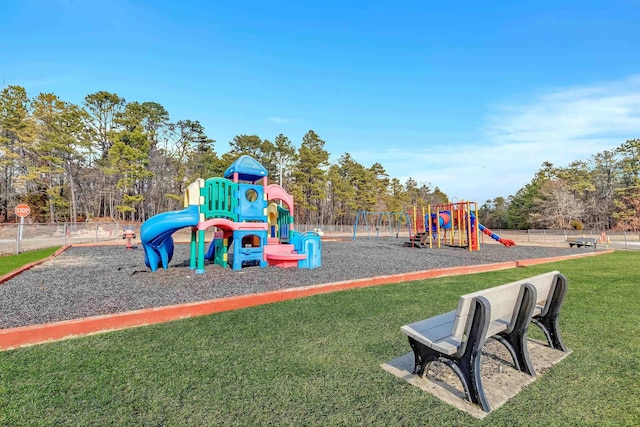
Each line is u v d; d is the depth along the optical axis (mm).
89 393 2285
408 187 73500
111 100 39125
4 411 2057
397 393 2303
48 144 28406
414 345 2568
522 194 52719
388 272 7863
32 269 8203
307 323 3891
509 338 2732
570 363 2814
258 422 1944
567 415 2031
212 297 5250
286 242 10336
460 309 2160
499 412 2064
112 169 32250
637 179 40219
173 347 3146
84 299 5055
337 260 10461
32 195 32531
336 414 2033
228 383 2434
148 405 2133
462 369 2236
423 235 17656
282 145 47375
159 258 8070
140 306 4656
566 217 41875
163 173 41625
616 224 40281
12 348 3129
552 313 3117
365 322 3930
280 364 2773
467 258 11602
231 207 8164
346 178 52375
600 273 7914
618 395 2273
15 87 29156
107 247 15242
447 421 1968
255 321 3967
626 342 3309
